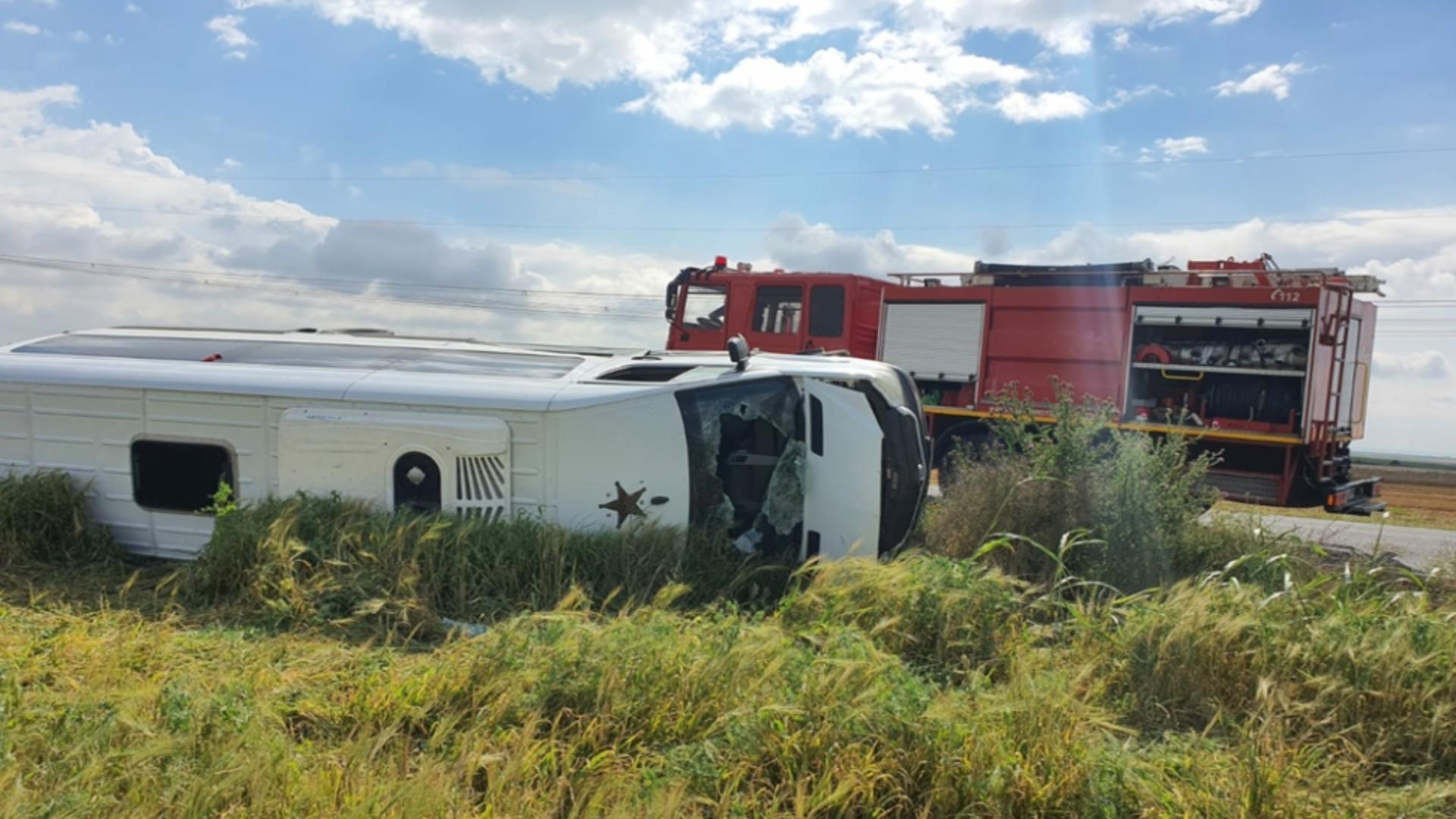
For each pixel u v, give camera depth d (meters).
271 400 6.06
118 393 6.28
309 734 3.42
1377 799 3.23
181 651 4.09
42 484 6.12
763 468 6.03
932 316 12.52
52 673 3.76
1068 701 3.45
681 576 5.40
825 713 3.26
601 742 3.30
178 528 6.17
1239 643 4.23
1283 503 10.39
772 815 2.87
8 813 2.58
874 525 6.01
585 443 5.75
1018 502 6.62
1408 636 4.21
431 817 2.72
